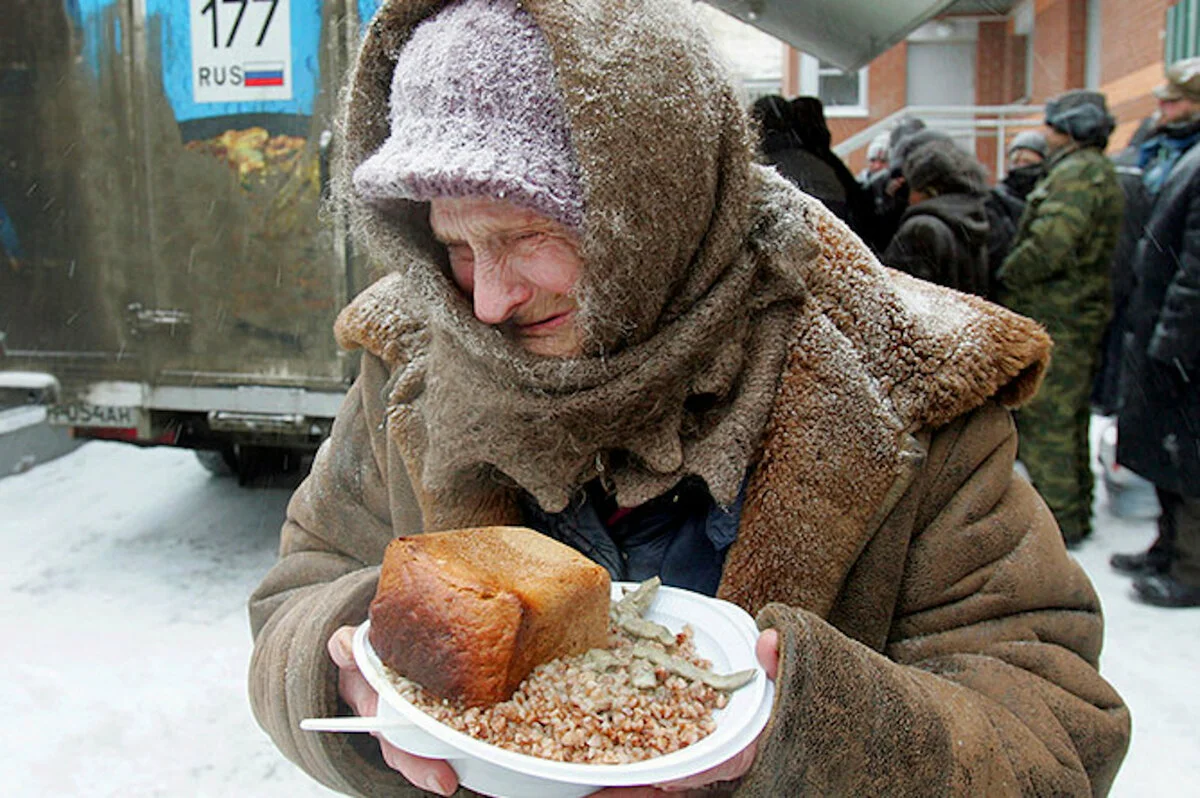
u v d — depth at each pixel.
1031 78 15.85
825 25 5.46
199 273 4.05
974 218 4.60
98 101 3.99
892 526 1.13
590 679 0.95
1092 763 1.08
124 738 3.27
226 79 3.90
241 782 3.08
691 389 1.11
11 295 4.16
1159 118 5.55
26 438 6.20
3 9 3.97
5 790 2.99
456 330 1.09
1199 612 4.18
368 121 1.16
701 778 0.88
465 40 1.01
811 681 0.91
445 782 0.92
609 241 0.99
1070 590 1.16
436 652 0.94
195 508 5.48
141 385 4.14
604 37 0.98
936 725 0.96
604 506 1.22
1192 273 3.99
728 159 1.10
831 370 1.12
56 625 4.02
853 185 4.70
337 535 1.42
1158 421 4.18
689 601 1.08
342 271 3.94
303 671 1.13
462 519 1.21
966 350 1.13
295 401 4.07
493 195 0.97
